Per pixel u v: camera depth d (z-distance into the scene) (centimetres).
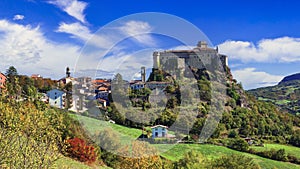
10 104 858
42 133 663
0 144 582
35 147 597
